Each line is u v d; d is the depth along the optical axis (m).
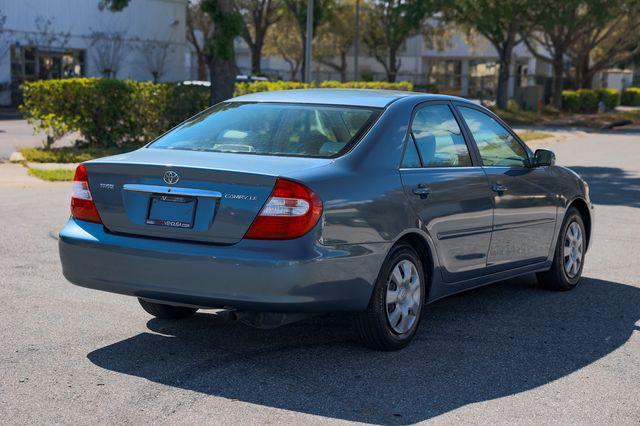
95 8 43.00
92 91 19.52
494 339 6.05
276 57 71.25
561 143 28.42
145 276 5.18
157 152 5.63
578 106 53.28
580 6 48.81
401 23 47.19
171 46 46.84
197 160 5.28
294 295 4.94
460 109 6.59
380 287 5.45
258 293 4.93
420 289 5.80
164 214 5.18
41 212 11.13
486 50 71.81
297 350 5.66
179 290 5.09
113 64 43.56
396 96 6.15
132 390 4.84
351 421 4.43
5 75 39.97
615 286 7.90
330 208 5.06
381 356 5.56
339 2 62.47
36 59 41.22
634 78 83.19
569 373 5.33
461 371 5.30
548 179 7.30
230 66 23.27
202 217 5.08
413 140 5.91
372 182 5.41
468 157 6.43
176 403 4.64
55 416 4.42
